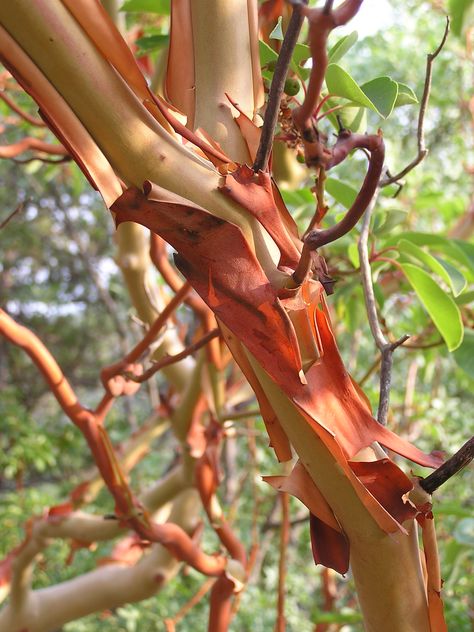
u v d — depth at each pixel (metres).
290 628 2.21
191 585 2.34
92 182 0.42
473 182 2.16
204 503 1.05
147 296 1.16
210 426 1.08
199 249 0.42
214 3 0.52
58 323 4.54
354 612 1.55
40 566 2.15
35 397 4.22
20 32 0.40
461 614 1.71
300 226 1.13
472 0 0.68
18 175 3.93
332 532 0.47
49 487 3.51
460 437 1.91
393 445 0.45
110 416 3.29
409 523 0.47
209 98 0.52
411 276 0.79
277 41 0.68
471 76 2.59
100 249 4.26
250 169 0.43
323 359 0.45
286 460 0.49
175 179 0.42
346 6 0.34
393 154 1.49
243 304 0.42
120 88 0.41
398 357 2.08
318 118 0.54
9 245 4.34
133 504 0.90
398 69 2.59
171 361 0.79
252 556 1.11
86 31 0.41
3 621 1.15
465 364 0.96
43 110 0.41
